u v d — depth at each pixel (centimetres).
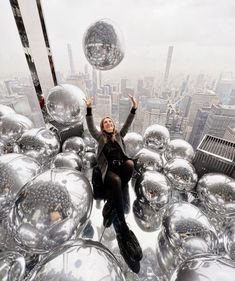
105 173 121
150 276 89
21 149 118
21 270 62
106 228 112
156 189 107
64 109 126
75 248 49
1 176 67
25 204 57
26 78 171
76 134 188
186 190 127
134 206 129
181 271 55
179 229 80
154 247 103
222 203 99
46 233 57
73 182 65
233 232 82
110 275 44
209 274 49
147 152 142
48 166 129
